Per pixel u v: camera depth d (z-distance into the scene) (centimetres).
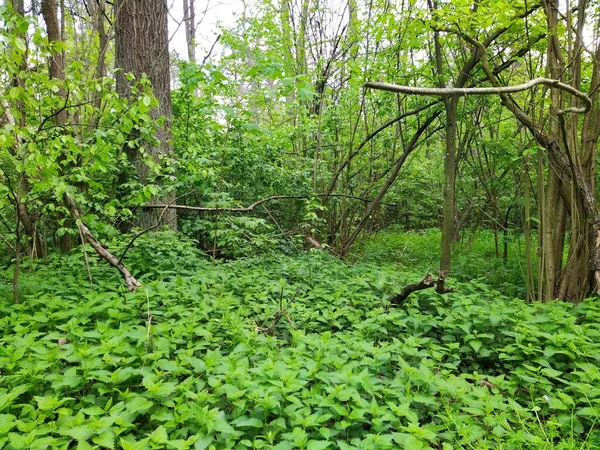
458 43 664
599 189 548
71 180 445
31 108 396
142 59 706
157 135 705
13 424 196
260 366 260
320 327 387
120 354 278
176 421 218
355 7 825
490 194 793
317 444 197
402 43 692
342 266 624
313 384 269
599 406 253
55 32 651
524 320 382
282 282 458
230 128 712
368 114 863
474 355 354
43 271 498
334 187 861
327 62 878
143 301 375
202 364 262
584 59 561
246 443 206
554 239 518
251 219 575
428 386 265
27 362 255
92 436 200
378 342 361
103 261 546
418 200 1109
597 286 454
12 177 454
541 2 498
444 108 691
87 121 563
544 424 258
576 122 491
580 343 318
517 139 651
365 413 245
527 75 663
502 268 685
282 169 787
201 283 464
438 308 396
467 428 229
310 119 876
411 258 855
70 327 304
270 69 502
